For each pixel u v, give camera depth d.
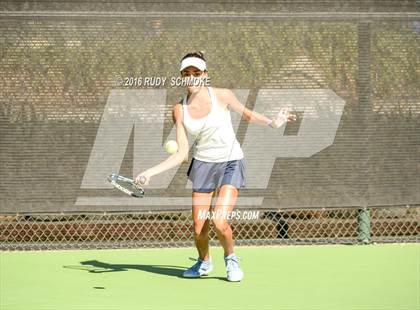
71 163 12.15
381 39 12.54
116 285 9.91
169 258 11.77
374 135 12.61
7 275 10.55
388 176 12.69
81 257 11.80
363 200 12.64
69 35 12.01
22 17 11.93
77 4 11.99
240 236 12.82
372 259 11.59
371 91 12.55
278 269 10.90
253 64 12.28
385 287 9.77
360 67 12.50
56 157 12.12
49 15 11.95
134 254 12.07
